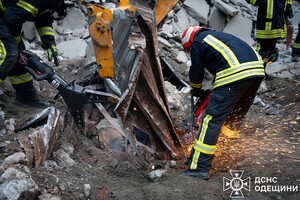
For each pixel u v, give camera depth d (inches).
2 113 193.2
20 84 204.5
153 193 147.9
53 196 142.9
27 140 160.4
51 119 173.2
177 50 299.6
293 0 424.8
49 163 163.3
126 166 173.6
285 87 281.3
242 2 363.9
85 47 282.7
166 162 175.2
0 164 151.2
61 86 187.3
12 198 132.4
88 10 178.9
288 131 211.5
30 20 197.2
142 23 160.2
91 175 163.9
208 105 162.2
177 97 247.1
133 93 155.1
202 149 160.1
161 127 171.2
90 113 205.5
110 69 180.5
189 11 334.3
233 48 162.7
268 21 279.9
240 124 182.2
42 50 283.0
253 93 173.3
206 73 281.3
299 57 315.3
